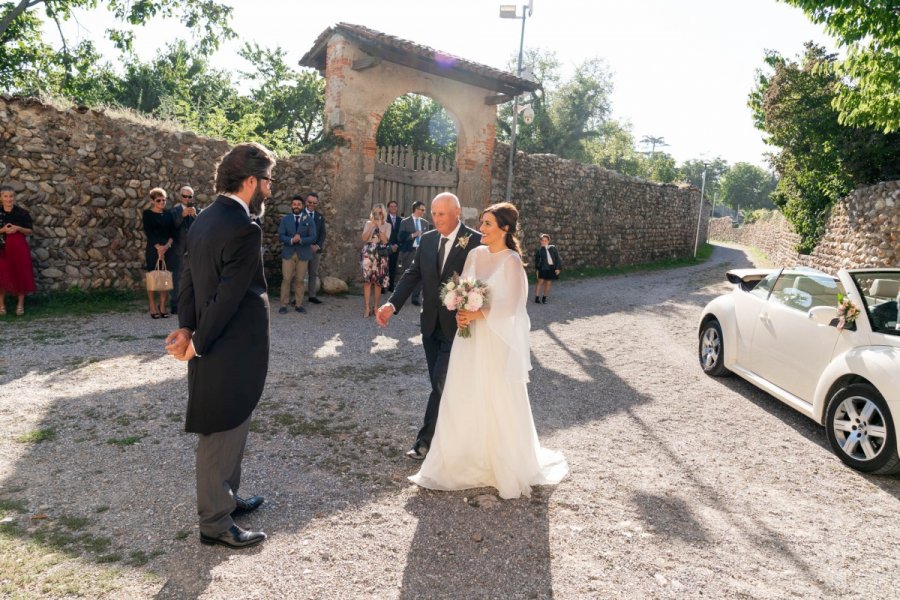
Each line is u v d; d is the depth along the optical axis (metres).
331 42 11.65
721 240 62.94
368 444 3.94
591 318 9.98
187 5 18.16
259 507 3.01
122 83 26.11
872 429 3.85
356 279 11.91
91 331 6.63
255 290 2.58
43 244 7.98
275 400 4.73
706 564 2.69
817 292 4.97
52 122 8.02
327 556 2.59
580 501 3.26
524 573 2.53
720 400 5.46
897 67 7.45
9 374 4.93
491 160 14.09
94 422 4.02
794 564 2.74
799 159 14.19
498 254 3.29
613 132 38.78
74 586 2.26
